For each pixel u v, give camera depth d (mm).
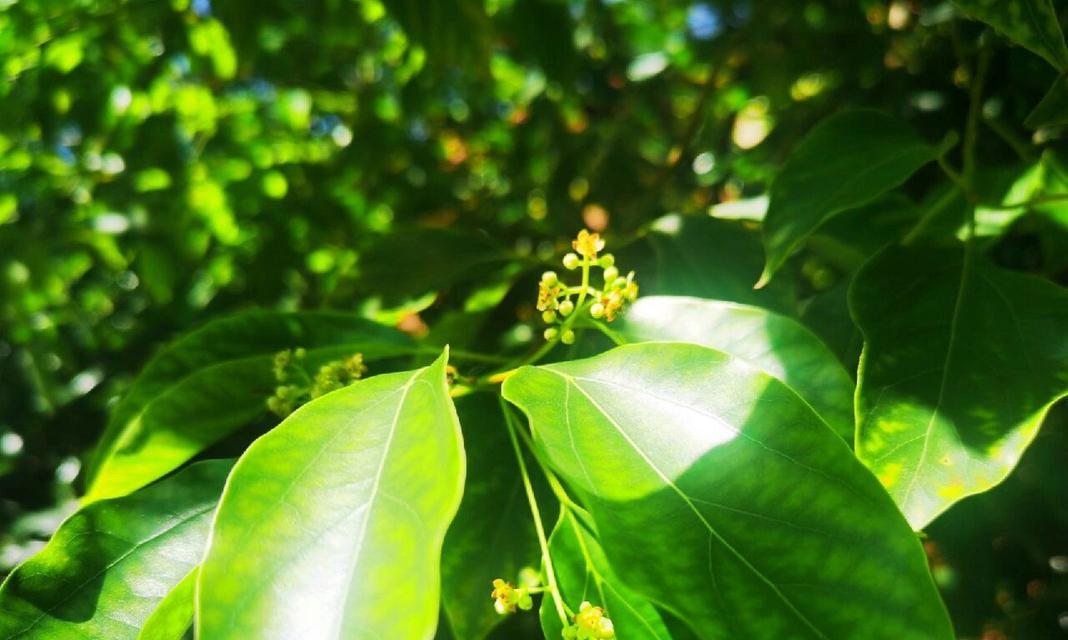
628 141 550
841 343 255
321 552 158
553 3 471
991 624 360
